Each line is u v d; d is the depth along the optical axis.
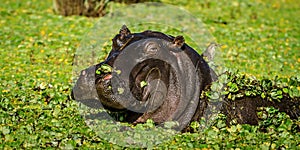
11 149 5.94
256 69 8.20
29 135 6.09
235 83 6.58
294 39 9.63
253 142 6.16
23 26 9.41
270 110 6.43
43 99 6.76
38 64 8.00
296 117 6.55
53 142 6.04
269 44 9.25
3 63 7.95
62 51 8.44
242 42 9.20
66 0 10.12
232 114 6.41
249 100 6.52
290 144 6.17
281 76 7.92
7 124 6.29
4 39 8.79
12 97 6.83
